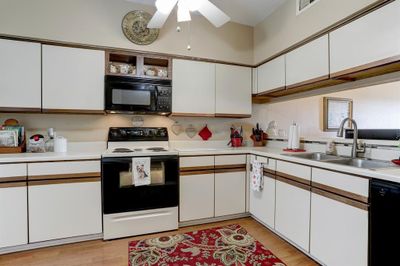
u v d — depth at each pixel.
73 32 2.48
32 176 2.01
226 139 3.33
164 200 2.41
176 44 2.88
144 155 2.34
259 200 2.59
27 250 2.04
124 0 2.68
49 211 2.06
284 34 2.74
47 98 2.30
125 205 2.27
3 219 1.94
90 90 2.44
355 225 1.50
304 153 2.39
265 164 2.48
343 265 1.58
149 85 2.62
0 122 2.40
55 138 2.42
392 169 1.47
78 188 2.14
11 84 2.18
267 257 1.93
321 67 2.12
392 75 1.86
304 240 1.93
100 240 2.23
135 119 2.89
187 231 2.43
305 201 1.92
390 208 1.30
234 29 3.19
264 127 3.47
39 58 2.27
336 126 2.37
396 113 1.85
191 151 2.54
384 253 1.33
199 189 2.57
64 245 2.13
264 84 2.96
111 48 2.53
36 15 2.35
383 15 1.61
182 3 1.86
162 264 1.84
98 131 2.73
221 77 2.99
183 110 2.79
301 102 2.80
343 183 1.59
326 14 2.22
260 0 2.70
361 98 2.12
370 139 2.02
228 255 1.96
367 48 1.71
